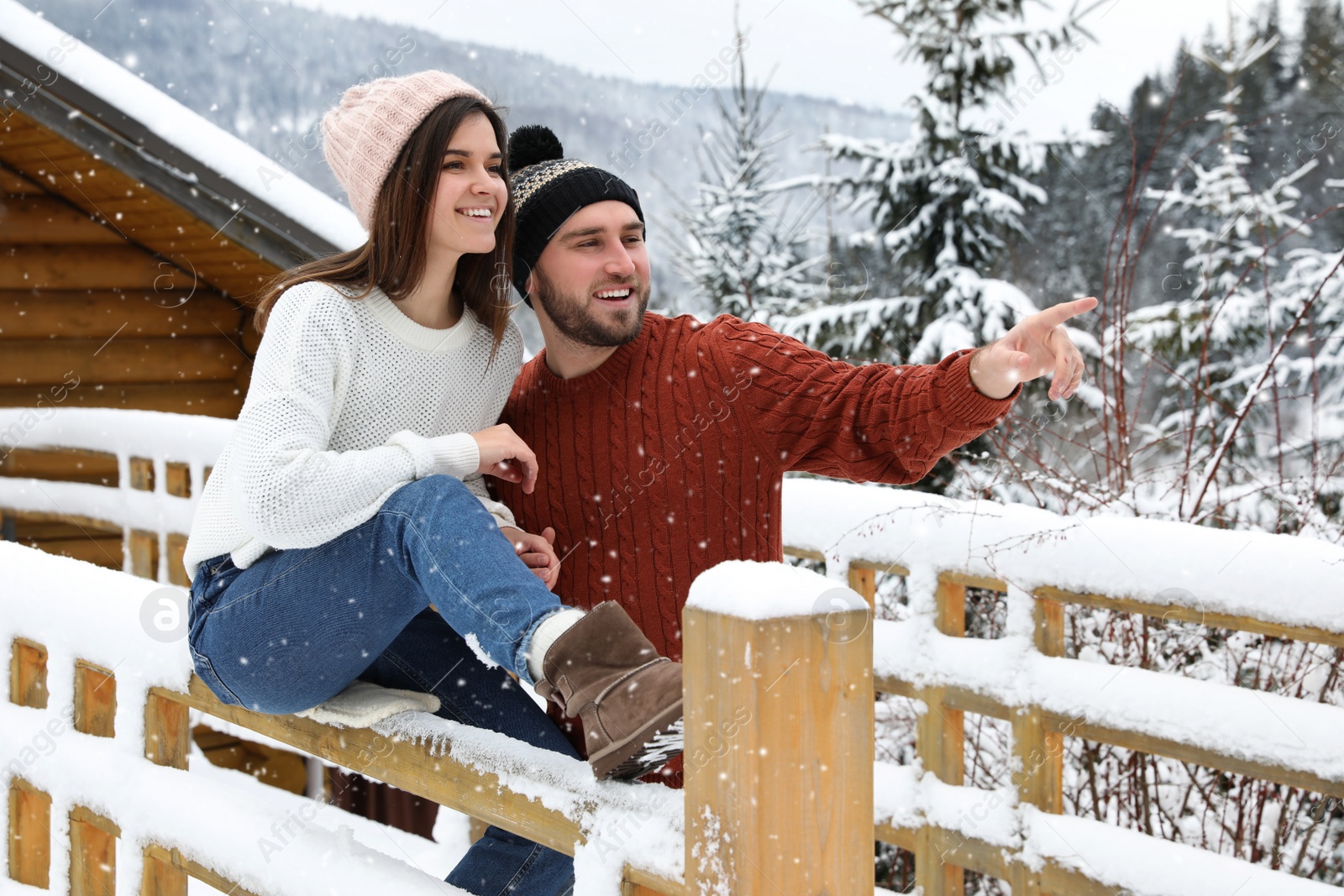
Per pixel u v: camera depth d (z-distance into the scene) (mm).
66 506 4559
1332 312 4039
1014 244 5441
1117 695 1878
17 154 4906
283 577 1355
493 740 1265
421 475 1338
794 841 905
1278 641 2492
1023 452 3127
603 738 1064
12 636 2094
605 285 1726
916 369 1636
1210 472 2725
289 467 1272
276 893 1473
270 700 1439
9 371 5230
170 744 1843
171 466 4164
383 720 1407
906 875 2926
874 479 1709
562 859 1640
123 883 1764
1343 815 2369
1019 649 2021
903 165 5402
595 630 1104
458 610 1179
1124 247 3734
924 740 2182
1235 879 1710
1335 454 3354
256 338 5816
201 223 4473
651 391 1752
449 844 2762
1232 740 1732
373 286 1502
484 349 1649
